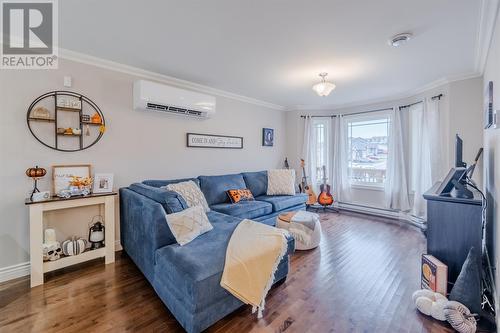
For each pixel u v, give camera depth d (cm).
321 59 285
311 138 542
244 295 167
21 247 236
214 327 167
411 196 435
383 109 470
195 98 348
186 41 240
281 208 385
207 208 303
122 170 304
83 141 273
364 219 446
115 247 298
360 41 241
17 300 196
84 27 214
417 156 405
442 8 187
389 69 316
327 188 510
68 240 257
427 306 177
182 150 368
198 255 176
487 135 268
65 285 219
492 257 218
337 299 199
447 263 203
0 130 225
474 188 231
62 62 258
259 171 471
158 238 200
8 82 229
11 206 231
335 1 178
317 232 308
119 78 300
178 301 164
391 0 177
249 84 382
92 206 282
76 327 166
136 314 180
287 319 175
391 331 163
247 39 237
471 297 173
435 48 256
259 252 185
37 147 245
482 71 310
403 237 349
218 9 188
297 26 213
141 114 321
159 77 334
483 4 181
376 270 249
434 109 371
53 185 251
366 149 500
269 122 526
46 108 249
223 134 430
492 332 161
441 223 206
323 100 493
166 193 226
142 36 230
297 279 231
